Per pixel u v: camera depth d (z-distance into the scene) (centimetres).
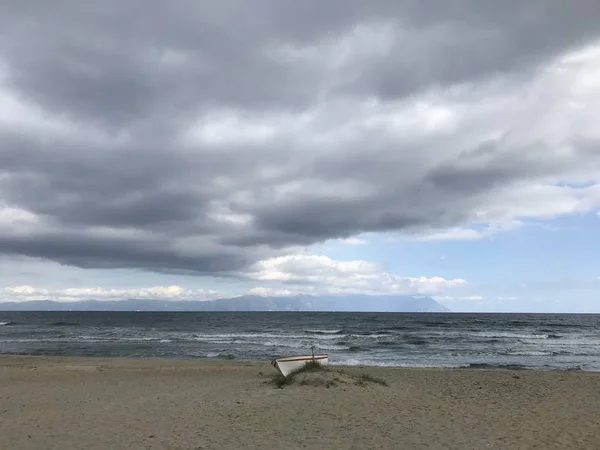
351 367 2183
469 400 1259
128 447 774
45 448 774
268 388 1381
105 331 5688
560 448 776
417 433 868
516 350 3394
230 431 880
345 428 901
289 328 6412
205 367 2198
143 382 1670
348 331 5528
